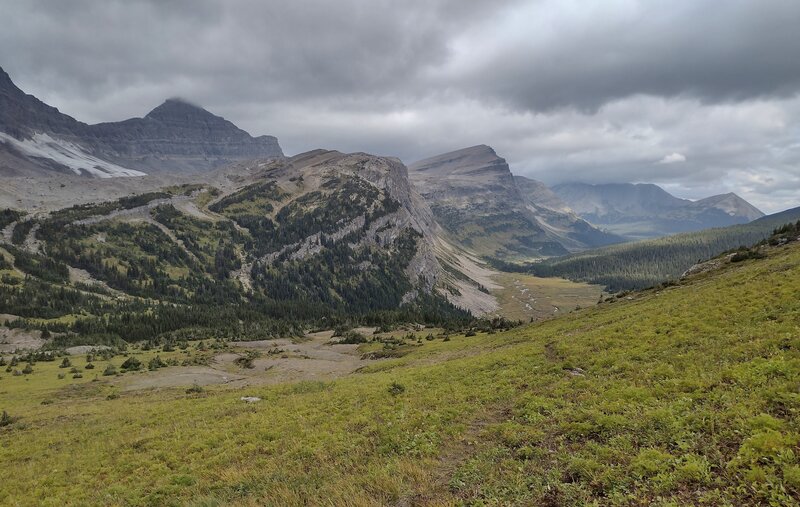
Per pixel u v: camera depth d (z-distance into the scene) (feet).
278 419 93.20
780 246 219.00
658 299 174.50
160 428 103.71
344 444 66.39
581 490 36.70
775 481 30.71
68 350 446.19
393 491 43.91
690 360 68.80
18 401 197.88
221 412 112.27
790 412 41.11
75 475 77.92
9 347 506.07
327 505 43.73
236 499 53.21
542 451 47.09
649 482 34.96
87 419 134.92
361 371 219.41
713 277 197.57
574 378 78.18
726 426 41.42
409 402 87.30
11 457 97.19
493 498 38.06
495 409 71.97
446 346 272.31
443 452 55.57
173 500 59.47
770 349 62.59
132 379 257.55
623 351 90.07
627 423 48.32
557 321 238.68
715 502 30.66
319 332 619.67
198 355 373.40
